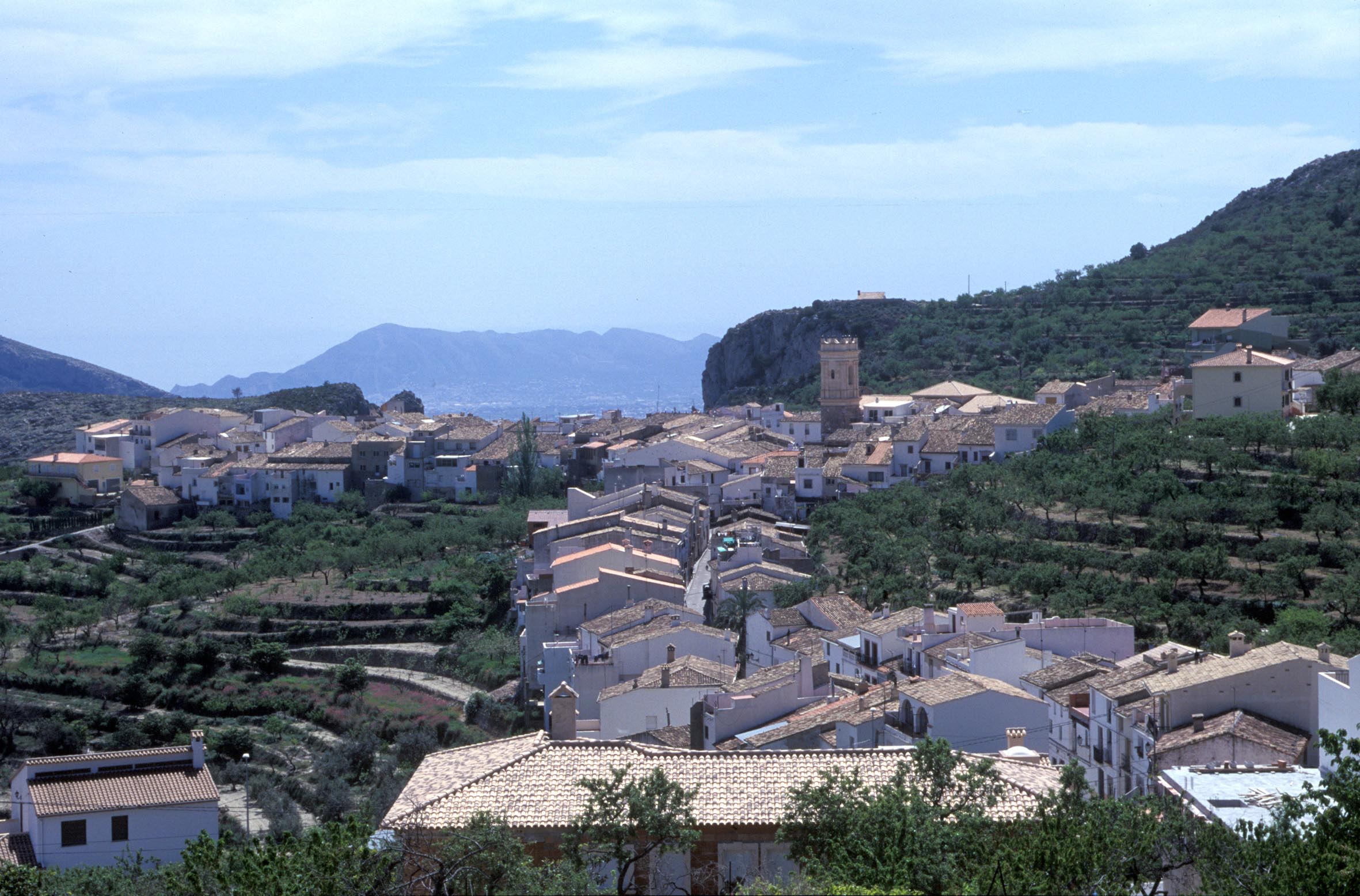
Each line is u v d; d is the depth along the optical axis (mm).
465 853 64625
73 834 98875
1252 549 160375
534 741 81562
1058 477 195625
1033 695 102875
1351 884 52719
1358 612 143125
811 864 63156
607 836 66312
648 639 134500
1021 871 57031
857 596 169500
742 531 199500
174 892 65438
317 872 60688
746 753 76938
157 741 186875
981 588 169625
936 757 68562
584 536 191375
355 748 171125
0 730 193500
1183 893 66375
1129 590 157375
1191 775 74000
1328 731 60156
